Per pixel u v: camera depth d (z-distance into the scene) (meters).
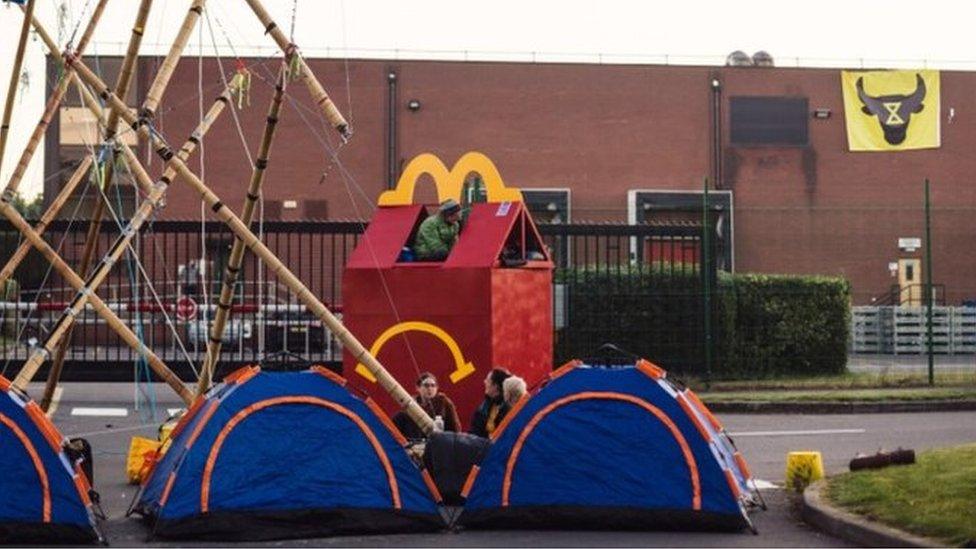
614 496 11.73
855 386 24.84
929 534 10.34
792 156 43.72
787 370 26.64
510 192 17.55
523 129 43.00
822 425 19.70
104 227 24.02
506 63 42.97
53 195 38.41
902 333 36.03
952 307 35.84
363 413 11.77
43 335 23.78
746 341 26.34
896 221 42.72
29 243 14.38
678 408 11.77
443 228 16.58
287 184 41.19
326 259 39.84
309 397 11.70
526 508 11.81
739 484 12.41
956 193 43.91
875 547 10.59
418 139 42.47
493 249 16.03
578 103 43.25
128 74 14.35
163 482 11.74
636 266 25.89
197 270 27.88
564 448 11.85
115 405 22.83
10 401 11.23
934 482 12.16
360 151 42.06
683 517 11.61
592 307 25.25
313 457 11.60
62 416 21.17
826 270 42.69
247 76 14.72
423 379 14.30
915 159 43.88
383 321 16.20
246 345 26.67
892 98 43.97
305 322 25.56
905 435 18.28
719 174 43.50
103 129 15.43
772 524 11.91
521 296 16.45
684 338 25.44
